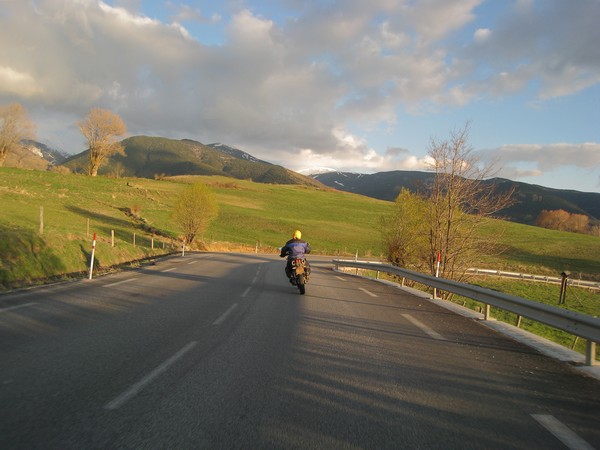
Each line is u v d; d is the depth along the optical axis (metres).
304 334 7.84
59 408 4.20
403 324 9.22
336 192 140.75
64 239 18.88
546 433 4.05
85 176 80.44
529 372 6.04
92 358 5.87
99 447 3.48
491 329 9.07
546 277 40.59
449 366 6.17
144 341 6.89
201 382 5.07
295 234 14.20
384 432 3.96
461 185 20.91
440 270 21.23
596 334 6.33
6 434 3.63
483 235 21.50
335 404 4.57
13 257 14.23
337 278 21.38
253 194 104.56
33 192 57.44
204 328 8.01
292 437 3.79
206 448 3.53
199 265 23.45
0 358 5.71
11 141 75.56
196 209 44.00
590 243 65.94
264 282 16.50
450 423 4.21
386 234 30.47
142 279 15.66
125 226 46.94
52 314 8.69
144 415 4.10
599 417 4.48
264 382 5.16
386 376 5.59
